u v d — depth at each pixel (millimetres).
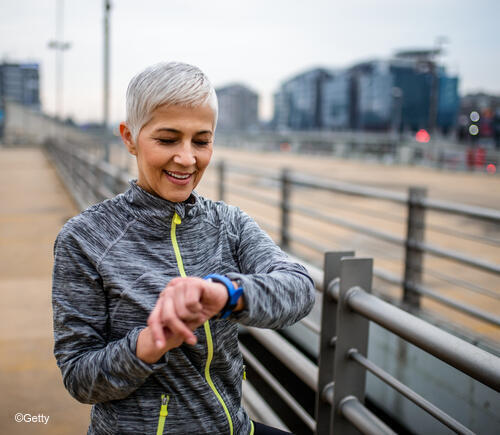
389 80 155500
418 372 2715
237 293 987
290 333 3859
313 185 5594
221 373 1260
